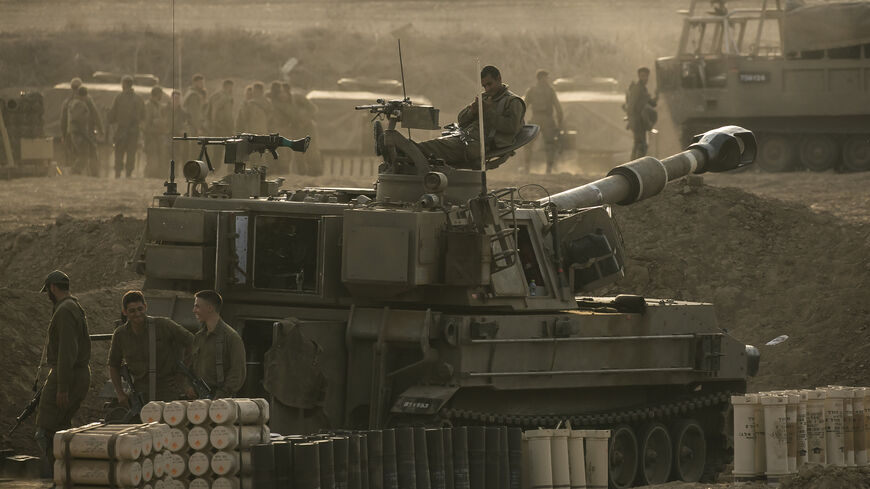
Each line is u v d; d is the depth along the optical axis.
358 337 51.62
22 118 138.12
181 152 141.62
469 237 50.25
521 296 53.50
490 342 51.19
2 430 62.69
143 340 50.03
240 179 56.16
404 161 54.88
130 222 90.00
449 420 50.28
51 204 112.31
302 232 53.16
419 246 49.88
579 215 57.41
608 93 181.88
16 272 87.50
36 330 70.38
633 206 91.81
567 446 49.44
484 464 47.41
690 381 60.16
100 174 147.00
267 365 50.06
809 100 144.75
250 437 42.38
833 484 47.25
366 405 52.19
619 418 57.19
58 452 40.66
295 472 41.50
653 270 86.69
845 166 145.88
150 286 55.47
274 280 53.31
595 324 55.78
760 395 51.12
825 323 80.38
